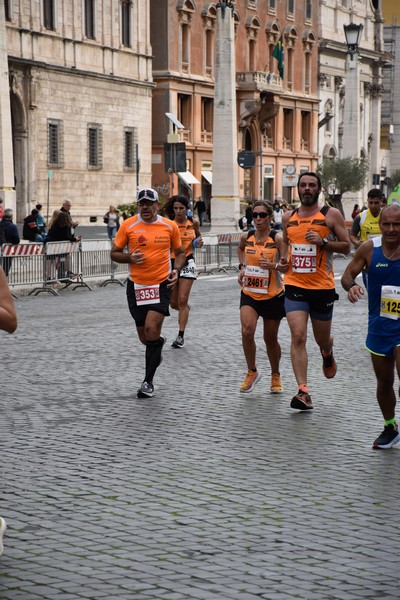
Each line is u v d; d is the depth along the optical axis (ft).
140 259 55.62
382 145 536.01
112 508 34.94
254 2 363.15
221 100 183.73
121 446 44.21
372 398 56.03
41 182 250.16
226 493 36.86
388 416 44.01
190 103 330.54
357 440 45.68
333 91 435.12
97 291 130.62
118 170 282.77
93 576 28.37
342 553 30.45
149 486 37.76
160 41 316.19
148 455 42.57
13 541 31.37
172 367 66.59
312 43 409.08
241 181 356.18
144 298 56.08
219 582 27.96
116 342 78.33
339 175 301.02
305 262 52.21
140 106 291.79
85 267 135.74
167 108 317.01
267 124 370.12
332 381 61.57
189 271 75.61
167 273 56.44
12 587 27.50
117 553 30.32
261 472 39.86
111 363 67.87
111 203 280.10
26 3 240.53
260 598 26.81
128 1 285.23
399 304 41.88
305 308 52.75
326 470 40.27
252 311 56.75
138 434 46.62
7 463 41.14
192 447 44.06
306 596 27.02
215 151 185.06
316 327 53.72
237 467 40.63
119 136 282.56
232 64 183.52
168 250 56.54
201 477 39.06
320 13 418.10
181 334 75.77
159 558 29.89
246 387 57.57
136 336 82.02
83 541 31.40
